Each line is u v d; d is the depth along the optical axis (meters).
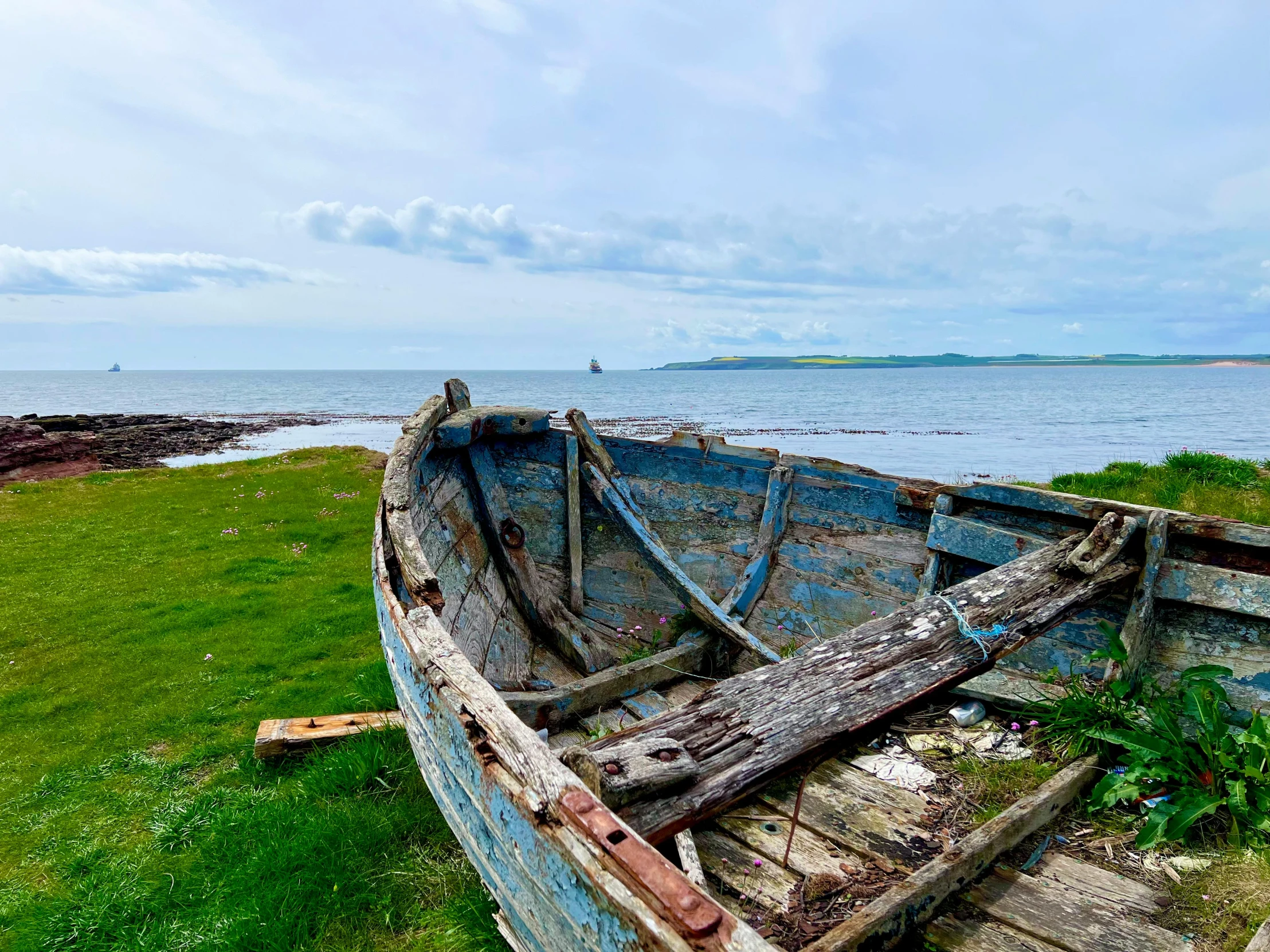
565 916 1.46
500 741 1.79
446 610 3.56
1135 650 3.05
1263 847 2.28
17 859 3.05
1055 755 2.88
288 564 7.20
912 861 2.42
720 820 2.65
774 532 4.77
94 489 10.98
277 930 2.60
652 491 5.30
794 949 2.06
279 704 4.41
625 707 3.80
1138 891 2.25
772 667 2.39
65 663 4.96
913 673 2.39
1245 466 8.57
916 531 4.24
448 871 2.89
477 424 4.89
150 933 2.62
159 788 3.57
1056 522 3.66
